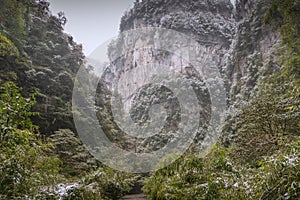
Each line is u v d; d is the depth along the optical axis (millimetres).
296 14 7824
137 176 8695
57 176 3695
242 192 2082
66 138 8070
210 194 2754
